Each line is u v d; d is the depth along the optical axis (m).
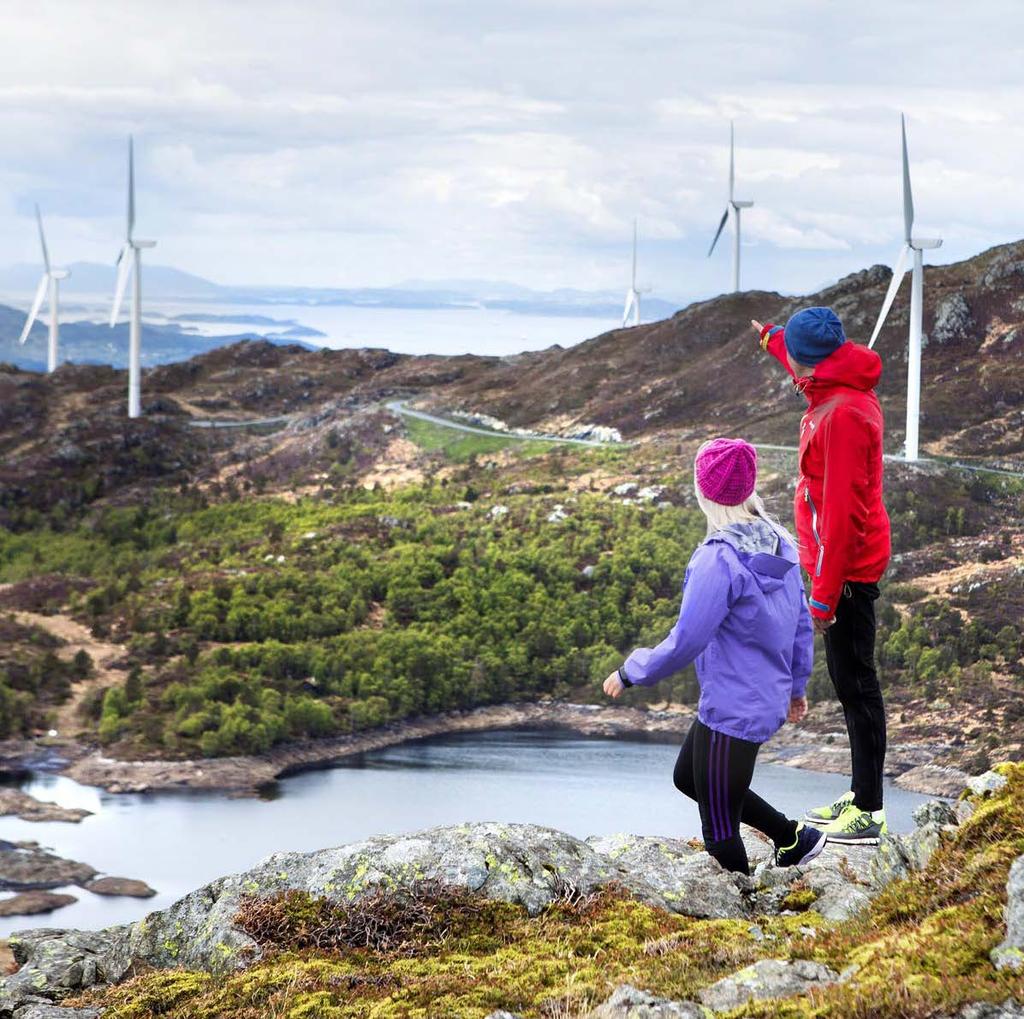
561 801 131.12
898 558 183.25
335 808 132.88
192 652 180.00
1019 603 162.00
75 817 128.62
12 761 147.50
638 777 142.12
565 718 172.00
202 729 156.00
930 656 152.12
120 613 199.00
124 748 152.12
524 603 197.00
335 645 183.50
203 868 113.81
